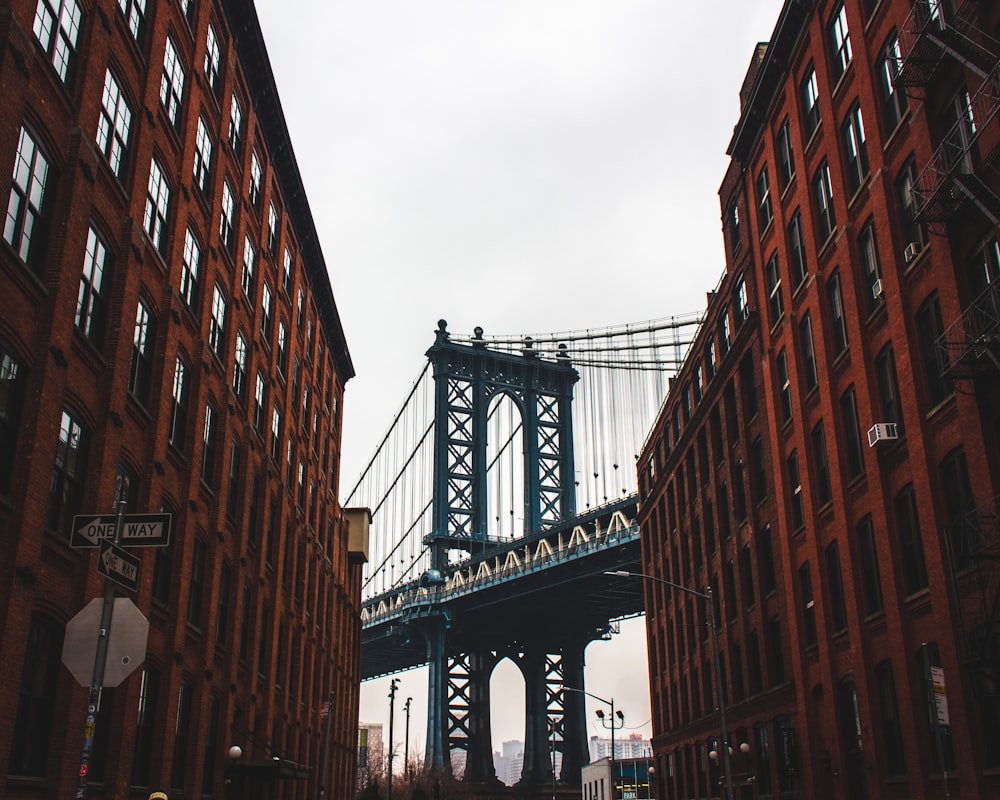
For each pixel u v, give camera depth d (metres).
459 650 121.44
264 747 35.84
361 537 67.75
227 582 31.98
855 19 29.47
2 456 16.81
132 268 22.55
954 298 23.14
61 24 19.19
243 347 34.81
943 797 23.97
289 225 43.44
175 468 26.58
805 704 33.69
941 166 24.17
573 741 119.75
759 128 39.31
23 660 16.94
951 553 22.12
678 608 55.06
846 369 30.56
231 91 32.78
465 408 122.44
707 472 49.47
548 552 95.75
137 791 23.28
